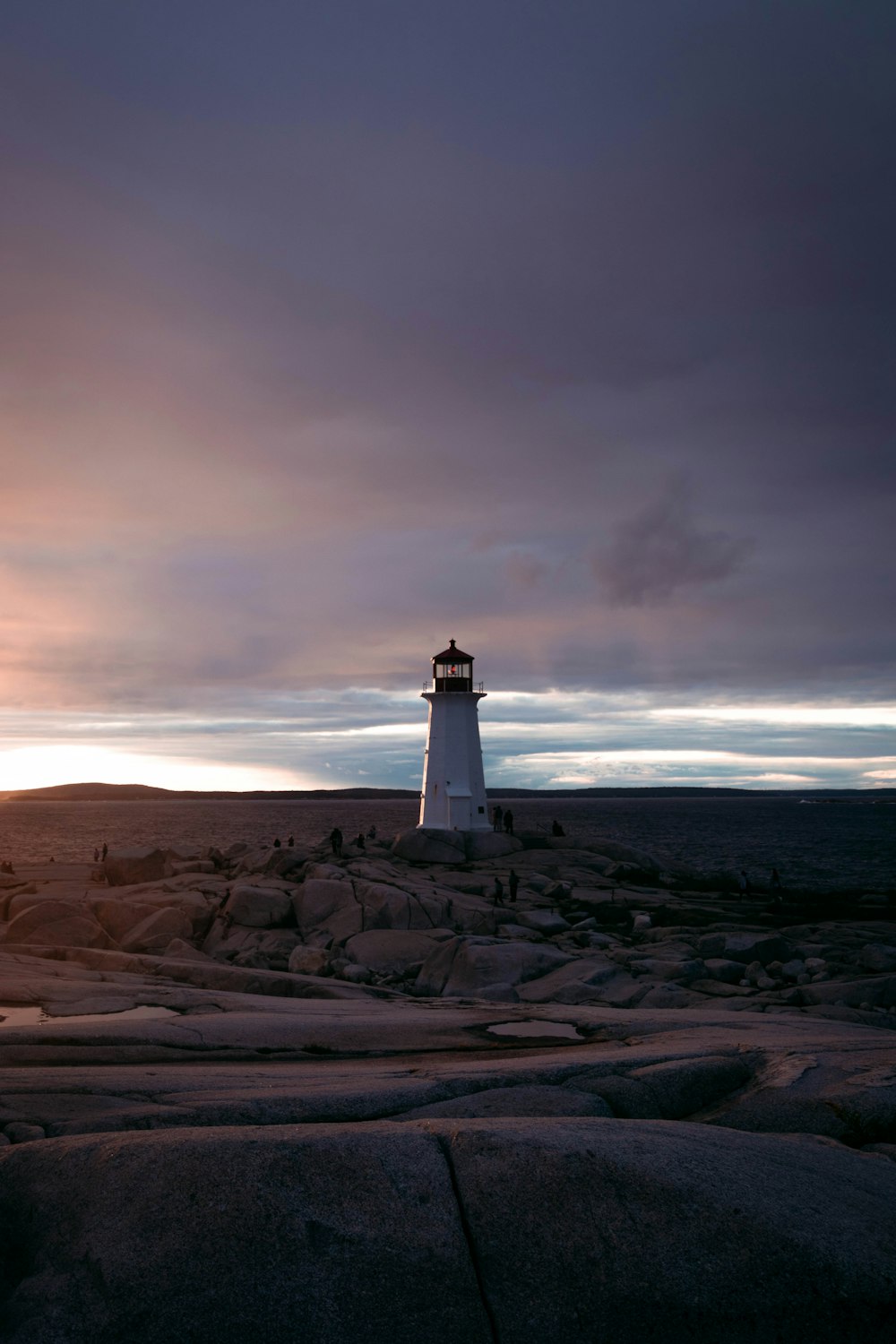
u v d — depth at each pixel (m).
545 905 34.69
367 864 40.16
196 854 47.31
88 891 33.12
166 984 17.52
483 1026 12.36
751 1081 8.54
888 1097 7.48
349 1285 4.70
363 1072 9.32
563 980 21.16
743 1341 4.64
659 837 111.38
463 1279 4.79
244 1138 5.52
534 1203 5.15
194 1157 5.30
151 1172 5.21
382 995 19.05
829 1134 7.21
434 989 22.70
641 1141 5.79
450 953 23.44
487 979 21.89
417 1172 5.35
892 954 24.44
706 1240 5.00
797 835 117.25
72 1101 7.61
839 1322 4.73
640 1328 4.64
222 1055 10.43
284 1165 5.27
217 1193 5.06
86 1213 5.04
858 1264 4.96
